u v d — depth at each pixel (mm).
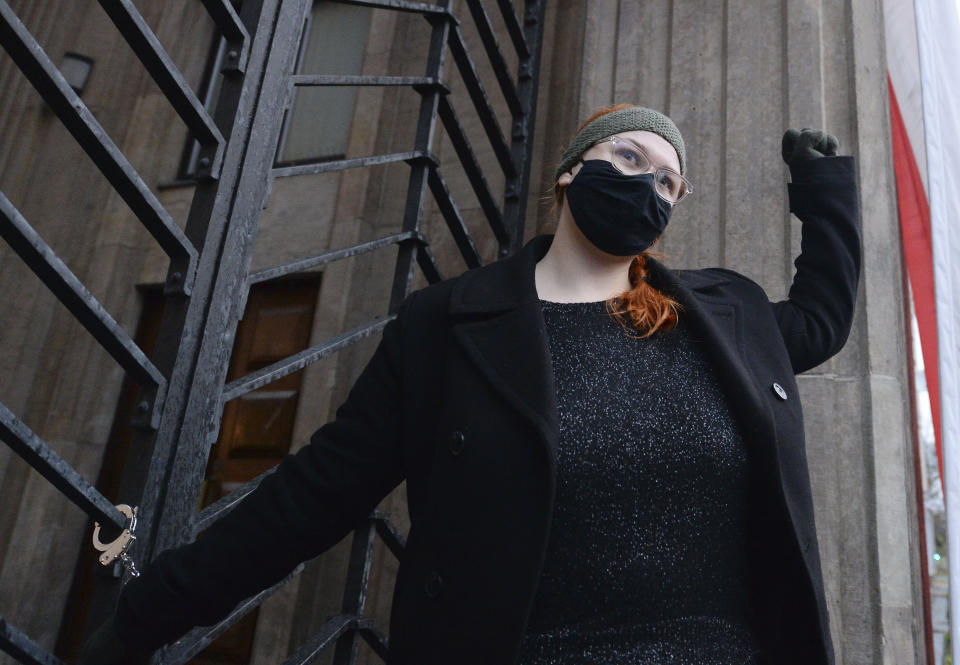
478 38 3391
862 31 2191
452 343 952
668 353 932
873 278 1953
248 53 1453
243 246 1380
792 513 875
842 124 2100
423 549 848
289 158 3848
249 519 899
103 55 4516
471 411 871
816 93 2117
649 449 839
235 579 879
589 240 1004
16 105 4496
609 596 789
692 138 2242
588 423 844
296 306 3551
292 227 3598
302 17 1597
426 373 968
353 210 3414
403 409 958
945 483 1619
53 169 4293
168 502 1178
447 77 3418
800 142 1282
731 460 870
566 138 2822
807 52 2170
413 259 1848
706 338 937
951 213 1849
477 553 798
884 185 2045
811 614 869
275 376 1403
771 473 871
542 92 2965
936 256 1807
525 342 900
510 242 2266
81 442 3709
